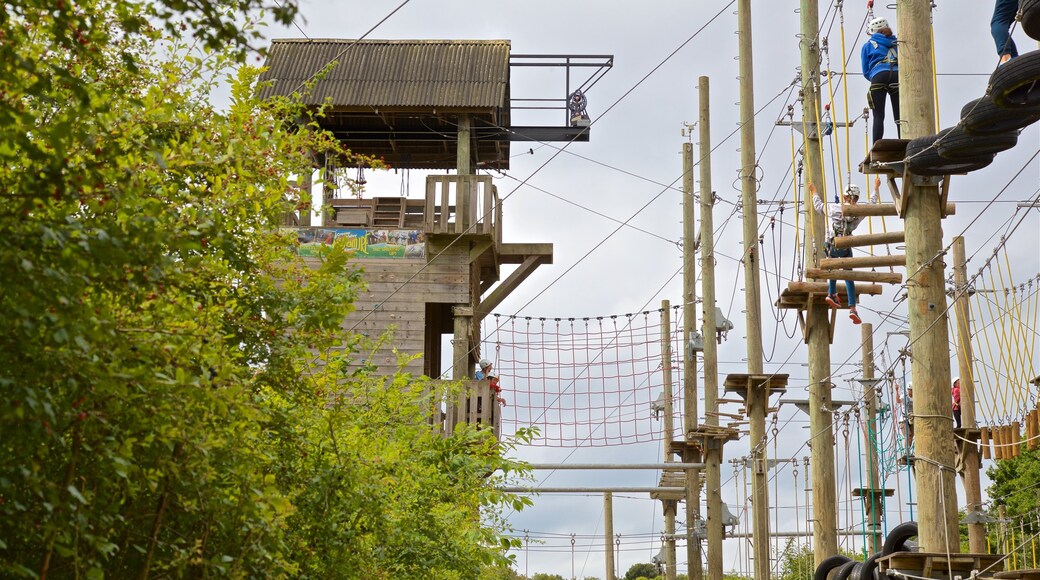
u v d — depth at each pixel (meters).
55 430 6.56
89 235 6.16
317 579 11.02
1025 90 10.72
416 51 31.80
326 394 11.34
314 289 9.95
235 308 9.48
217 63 9.84
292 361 9.94
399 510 14.03
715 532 30.22
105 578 8.13
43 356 6.19
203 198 8.42
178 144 8.53
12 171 6.73
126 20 6.47
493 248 30.55
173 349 7.06
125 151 7.58
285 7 5.67
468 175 30.44
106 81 8.53
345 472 10.79
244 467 7.98
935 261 14.84
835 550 20.23
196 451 7.37
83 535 6.55
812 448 20.77
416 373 29.53
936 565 14.23
